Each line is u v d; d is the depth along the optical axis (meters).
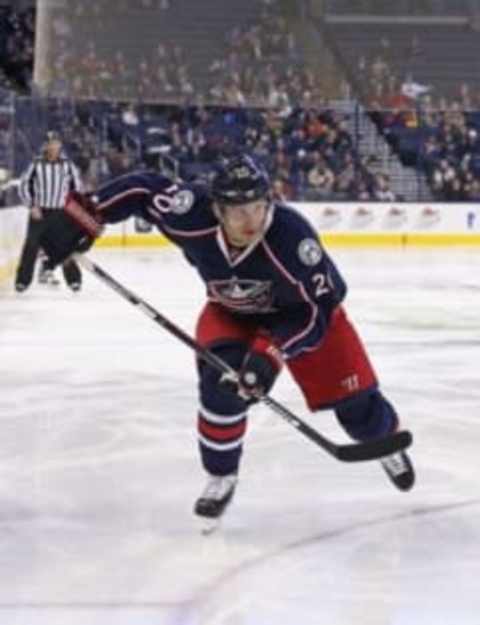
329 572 3.58
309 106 22.91
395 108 24.64
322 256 3.64
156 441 5.46
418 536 3.97
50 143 11.65
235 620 3.16
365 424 4.05
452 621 3.16
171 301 11.71
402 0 26.95
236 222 3.50
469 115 22.67
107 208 3.78
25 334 9.27
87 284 13.38
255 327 3.89
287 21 26.69
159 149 21.38
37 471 4.88
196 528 4.06
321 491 4.57
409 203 21.67
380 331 9.58
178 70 25.41
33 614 3.19
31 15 24.64
